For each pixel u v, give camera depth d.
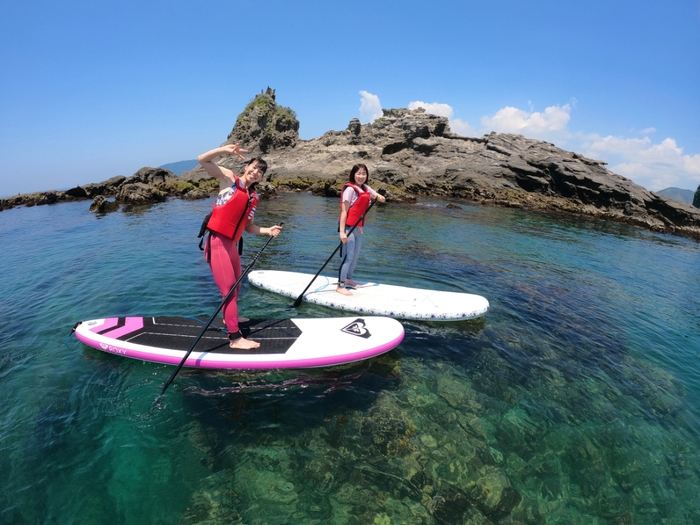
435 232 14.40
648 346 5.82
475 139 40.19
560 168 29.39
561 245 13.83
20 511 2.66
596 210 26.61
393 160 39.56
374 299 6.34
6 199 23.36
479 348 5.30
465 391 4.31
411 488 2.99
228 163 43.91
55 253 9.72
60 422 3.53
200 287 6.91
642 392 4.58
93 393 3.94
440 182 32.03
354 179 6.33
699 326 6.78
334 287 6.83
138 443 3.31
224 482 2.96
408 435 3.56
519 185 31.28
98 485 2.89
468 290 7.61
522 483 3.13
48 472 2.99
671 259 13.42
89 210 19.42
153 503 2.76
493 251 11.62
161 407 3.76
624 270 10.76
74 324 5.45
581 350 5.50
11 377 4.18
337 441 3.43
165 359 4.42
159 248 10.10
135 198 21.98
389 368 4.66
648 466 3.44
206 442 3.35
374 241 11.97
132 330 4.90
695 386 4.81
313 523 2.66
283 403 3.91
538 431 3.77
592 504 3.00
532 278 8.86
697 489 3.22
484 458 3.36
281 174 38.66
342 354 4.59
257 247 10.49
